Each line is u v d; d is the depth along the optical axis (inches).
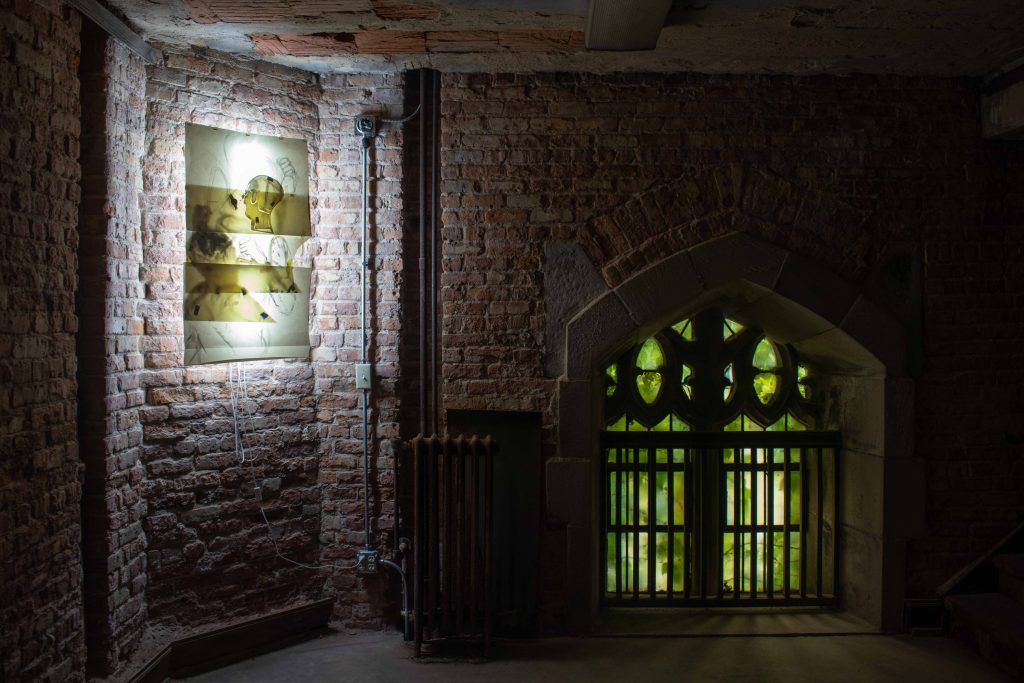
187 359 147.6
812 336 181.0
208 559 151.8
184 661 145.9
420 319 169.3
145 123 140.6
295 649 159.3
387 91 166.6
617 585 188.2
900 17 135.3
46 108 115.8
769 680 146.9
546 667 152.4
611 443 187.8
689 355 192.2
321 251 166.4
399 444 167.8
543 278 167.6
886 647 163.0
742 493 192.7
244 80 154.3
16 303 108.8
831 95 168.6
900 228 169.5
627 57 157.6
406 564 165.5
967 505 170.9
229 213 152.3
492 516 159.3
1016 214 171.2
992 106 165.9
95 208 128.2
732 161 167.8
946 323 170.4
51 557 117.5
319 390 167.2
